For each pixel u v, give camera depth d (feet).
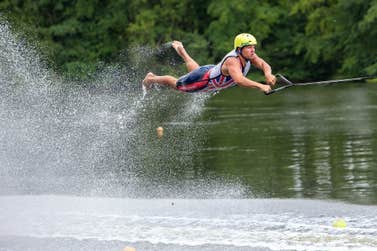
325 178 120.47
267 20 348.59
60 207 109.70
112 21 371.56
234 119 199.31
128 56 356.59
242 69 91.97
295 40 348.18
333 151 142.61
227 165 136.26
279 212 101.14
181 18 363.76
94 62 365.40
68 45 370.32
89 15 371.35
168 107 231.09
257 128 179.42
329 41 330.54
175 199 111.65
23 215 106.83
